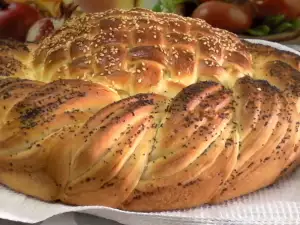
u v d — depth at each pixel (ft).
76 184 1.43
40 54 1.78
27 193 1.53
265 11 2.71
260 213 1.48
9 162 1.51
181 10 2.70
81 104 1.51
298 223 1.45
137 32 1.72
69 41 1.75
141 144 1.46
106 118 1.45
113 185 1.42
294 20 2.72
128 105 1.48
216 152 1.46
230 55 1.77
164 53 1.67
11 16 2.23
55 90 1.53
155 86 1.62
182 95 1.54
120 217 1.43
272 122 1.54
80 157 1.41
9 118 1.51
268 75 1.77
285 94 1.67
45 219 1.41
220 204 1.53
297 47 2.60
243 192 1.55
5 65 1.73
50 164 1.47
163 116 1.51
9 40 1.89
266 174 1.56
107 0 2.27
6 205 1.48
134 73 1.63
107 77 1.62
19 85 1.58
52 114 1.48
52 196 1.49
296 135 1.60
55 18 2.28
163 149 1.45
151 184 1.45
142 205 1.47
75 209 1.40
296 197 1.56
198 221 1.42
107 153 1.41
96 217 1.47
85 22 1.82
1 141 1.51
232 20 2.65
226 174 1.48
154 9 2.56
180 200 1.48
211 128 1.47
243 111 1.55
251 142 1.51
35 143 1.47
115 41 1.69
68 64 1.68
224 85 1.68
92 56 1.67
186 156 1.43
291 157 1.61
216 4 2.68
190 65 1.68
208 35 1.80
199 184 1.46
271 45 2.21
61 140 1.47
